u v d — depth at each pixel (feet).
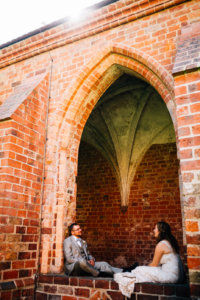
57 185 17.63
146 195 33.35
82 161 38.78
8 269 14.35
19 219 15.48
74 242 16.47
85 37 19.45
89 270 15.02
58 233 16.65
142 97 28.71
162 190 32.71
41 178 17.67
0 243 14.16
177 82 12.53
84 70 18.71
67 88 19.02
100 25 18.74
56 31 20.07
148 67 16.92
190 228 10.82
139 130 32.86
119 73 19.98
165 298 12.25
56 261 16.15
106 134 33.81
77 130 19.56
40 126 18.25
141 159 34.76
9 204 14.98
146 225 32.40
